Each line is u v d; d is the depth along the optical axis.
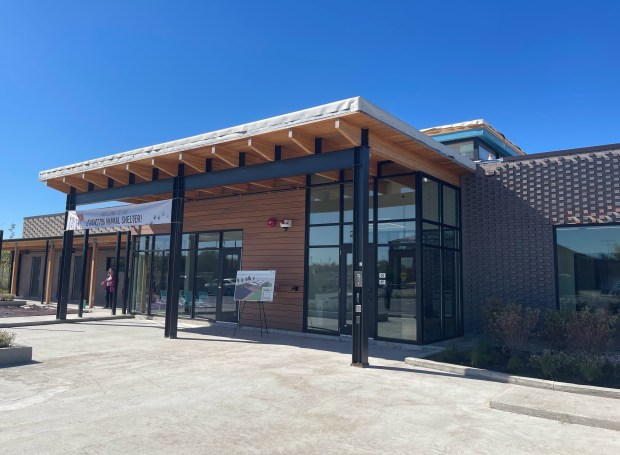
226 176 11.14
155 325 14.54
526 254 11.17
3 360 8.34
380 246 11.29
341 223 12.12
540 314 10.56
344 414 5.64
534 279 11.01
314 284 12.53
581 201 10.58
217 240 14.95
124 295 17.05
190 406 5.91
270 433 5.00
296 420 5.41
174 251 12.02
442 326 11.11
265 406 5.93
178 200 12.14
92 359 8.93
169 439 4.80
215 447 4.61
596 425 5.34
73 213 15.04
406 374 7.74
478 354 8.45
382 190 11.41
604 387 6.71
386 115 8.62
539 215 11.08
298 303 12.72
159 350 9.95
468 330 11.84
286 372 7.82
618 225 10.22
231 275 14.41
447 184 11.73
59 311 14.84
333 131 9.10
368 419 5.46
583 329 8.37
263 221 13.76
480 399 6.34
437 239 11.25
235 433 4.99
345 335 11.68
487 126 16.11
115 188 13.86
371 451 4.56
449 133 16.44
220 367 8.22
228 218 14.63
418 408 5.89
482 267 11.77
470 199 12.15
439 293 11.11
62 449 4.50
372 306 11.24
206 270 15.15
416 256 10.58
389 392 6.61
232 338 11.80
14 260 23.53
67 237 15.24
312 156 9.53
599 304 10.27
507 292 11.34
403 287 10.76
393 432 5.07
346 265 11.90
